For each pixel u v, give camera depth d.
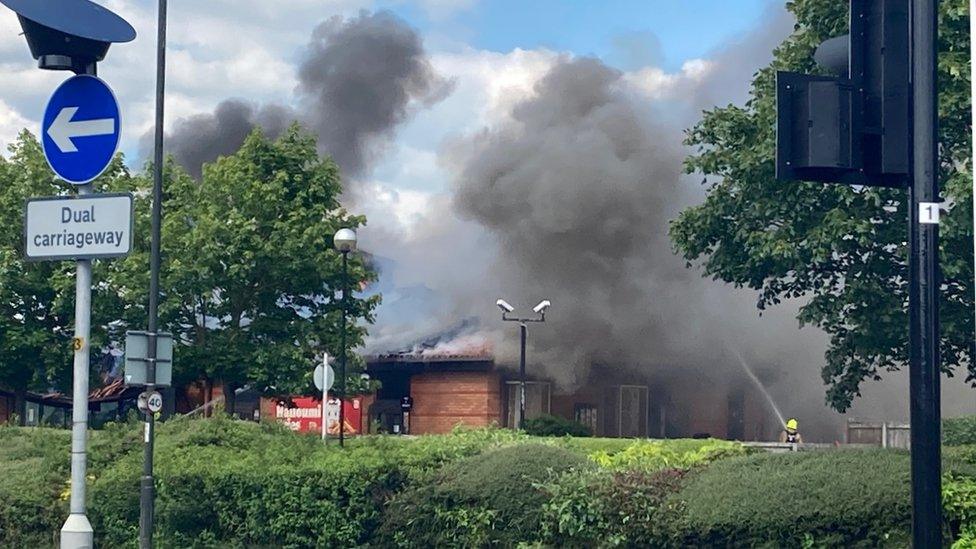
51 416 45.28
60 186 36.41
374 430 23.12
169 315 34.19
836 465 12.53
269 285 35.03
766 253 18.41
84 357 9.59
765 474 12.76
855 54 6.65
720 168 19.58
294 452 17.72
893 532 11.67
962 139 17.61
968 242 17.55
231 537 16.81
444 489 14.92
